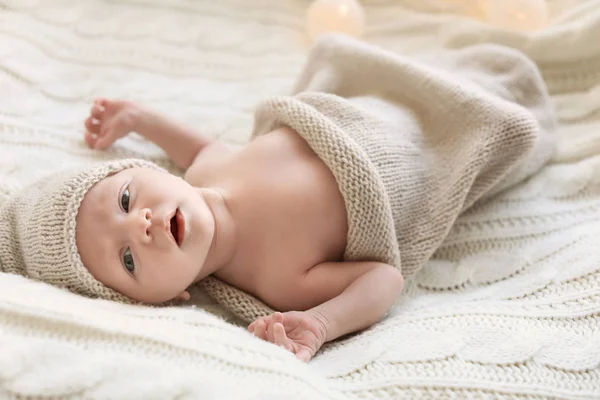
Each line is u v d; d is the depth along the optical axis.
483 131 1.15
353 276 1.03
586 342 0.89
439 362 0.83
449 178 1.16
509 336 0.88
